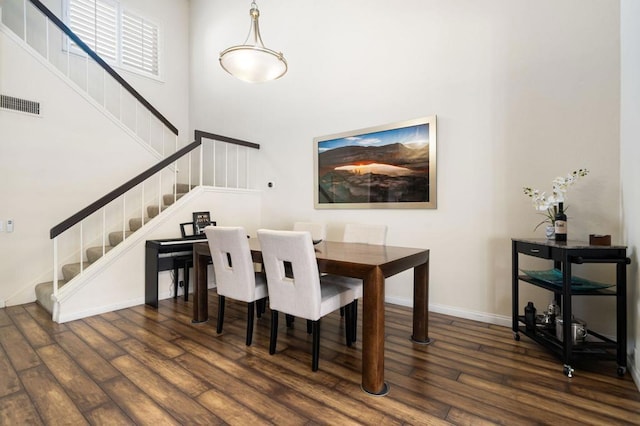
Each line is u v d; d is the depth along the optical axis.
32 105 3.52
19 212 3.44
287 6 4.33
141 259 3.46
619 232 2.28
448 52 3.03
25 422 1.51
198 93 5.71
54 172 3.69
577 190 2.44
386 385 1.83
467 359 2.14
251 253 2.48
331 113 3.89
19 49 3.43
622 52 2.22
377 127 3.47
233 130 5.10
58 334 2.57
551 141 2.54
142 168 4.54
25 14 4.02
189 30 5.93
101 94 4.81
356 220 3.71
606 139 2.34
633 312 1.97
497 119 2.78
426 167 3.14
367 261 1.92
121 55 5.08
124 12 5.11
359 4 3.63
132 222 4.23
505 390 1.77
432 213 3.14
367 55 3.57
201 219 3.96
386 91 3.43
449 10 3.02
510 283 2.74
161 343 2.41
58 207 3.72
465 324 2.81
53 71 3.68
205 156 5.56
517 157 2.69
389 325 2.80
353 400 1.69
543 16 2.57
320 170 4.01
